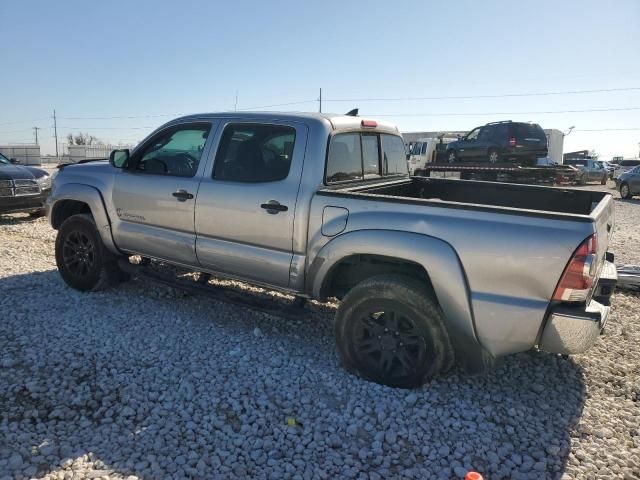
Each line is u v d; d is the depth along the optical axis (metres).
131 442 2.96
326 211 3.81
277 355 4.11
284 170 4.06
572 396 3.62
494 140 20.22
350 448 2.98
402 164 5.55
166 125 4.90
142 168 5.05
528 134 19.83
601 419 3.34
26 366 3.82
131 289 5.64
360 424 3.20
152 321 4.76
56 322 4.66
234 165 4.36
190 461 2.81
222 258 4.40
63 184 5.55
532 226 3.12
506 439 3.10
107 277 5.45
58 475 2.66
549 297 3.10
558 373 3.98
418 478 2.75
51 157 64.62
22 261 6.87
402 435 3.11
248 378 3.73
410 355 3.58
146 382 3.62
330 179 4.08
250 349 4.22
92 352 4.07
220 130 4.48
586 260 3.01
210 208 4.40
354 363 3.75
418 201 3.48
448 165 20.78
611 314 5.31
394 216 3.54
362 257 3.78
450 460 2.90
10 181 9.73
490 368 3.46
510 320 3.20
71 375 3.71
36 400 3.38
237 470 2.75
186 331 4.56
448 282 3.31
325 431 3.13
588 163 31.16
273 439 3.04
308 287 3.97
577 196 4.66
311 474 2.74
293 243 3.97
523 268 3.13
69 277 5.54
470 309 3.29
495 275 3.21
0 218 10.72
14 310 4.93
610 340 4.64
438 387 3.64
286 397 3.49
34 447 2.88
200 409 3.32
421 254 3.38
